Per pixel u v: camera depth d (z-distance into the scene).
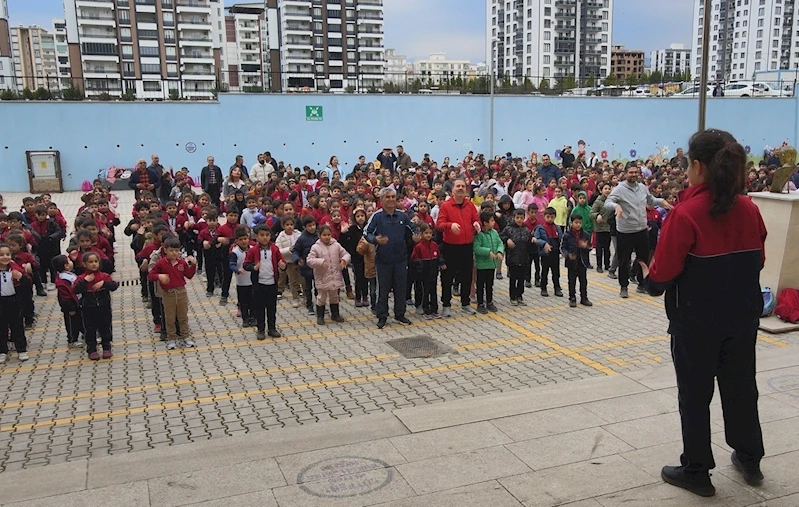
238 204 14.65
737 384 3.71
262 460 4.38
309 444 4.63
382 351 7.79
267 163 19.36
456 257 9.20
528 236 9.95
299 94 28.16
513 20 130.00
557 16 124.81
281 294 10.88
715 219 3.48
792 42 125.50
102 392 6.61
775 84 37.81
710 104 33.22
